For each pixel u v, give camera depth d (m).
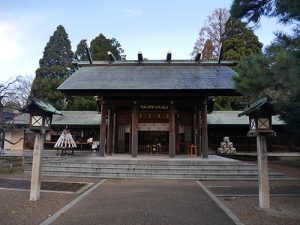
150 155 18.84
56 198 8.49
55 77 37.25
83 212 6.95
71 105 35.28
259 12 9.47
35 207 7.36
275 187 10.99
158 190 9.97
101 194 9.24
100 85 16.44
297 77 6.02
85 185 10.98
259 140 7.78
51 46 38.78
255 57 8.77
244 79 8.94
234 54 29.67
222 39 33.66
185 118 21.06
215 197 8.87
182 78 17.48
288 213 7.02
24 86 32.09
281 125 24.20
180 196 8.97
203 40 36.91
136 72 18.95
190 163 14.28
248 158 23.08
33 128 8.38
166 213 6.88
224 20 36.25
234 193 9.62
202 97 17.45
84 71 19.31
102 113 17.67
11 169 14.84
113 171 13.70
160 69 19.56
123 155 18.91
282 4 6.59
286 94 10.70
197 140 19.39
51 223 6.03
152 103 17.66
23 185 10.58
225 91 16.23
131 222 6.14
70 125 27.27
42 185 10.77
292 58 6.31
